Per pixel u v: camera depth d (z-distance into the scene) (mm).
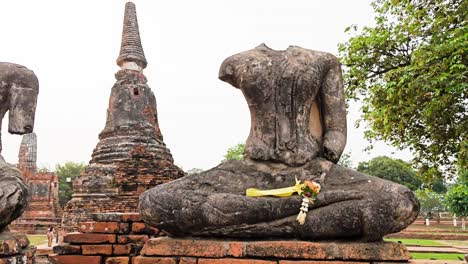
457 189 29547
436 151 11359
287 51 5219
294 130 4898
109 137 15484
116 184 14203
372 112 11734
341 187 4520
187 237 4484
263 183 4652
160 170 14508
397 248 4152
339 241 4297
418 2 11164
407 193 4258
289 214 4324
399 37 11688
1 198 4391
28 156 35438
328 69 5215
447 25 10547
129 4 17250
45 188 32969
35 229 30344
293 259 4184
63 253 5707
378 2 12273
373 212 4125
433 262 4793
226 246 4266
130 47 16562
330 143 4988
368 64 12367
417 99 10352
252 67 5016
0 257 4281
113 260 5438
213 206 4344
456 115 10555
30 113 5023
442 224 42719
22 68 5102
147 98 16016
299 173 4684
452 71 9453
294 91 4945
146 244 4367
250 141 4980
